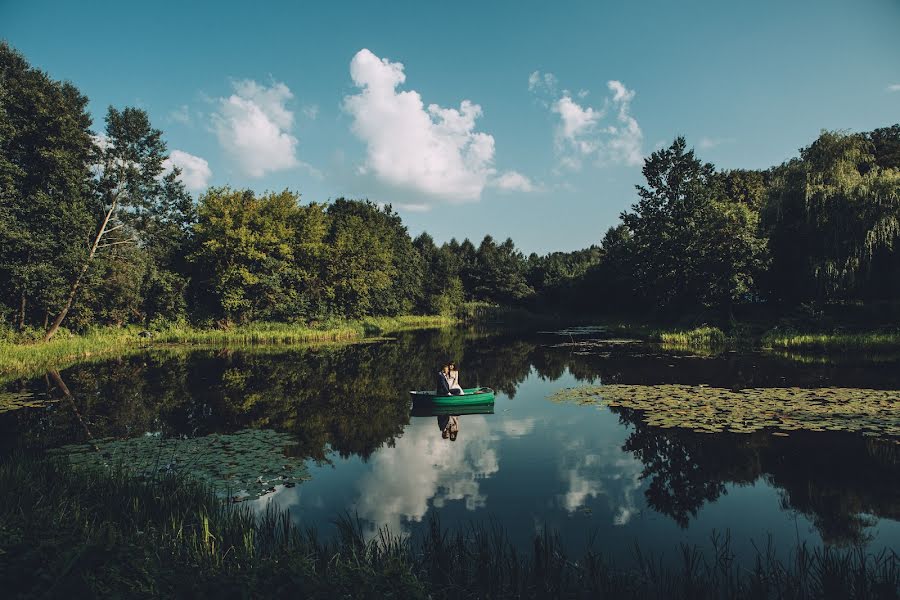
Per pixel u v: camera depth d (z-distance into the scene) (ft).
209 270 139.33
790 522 22.18
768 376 55.72
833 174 90.68
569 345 105.09
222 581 12.22
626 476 28.55
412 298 229.04
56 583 11.39
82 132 103.81
